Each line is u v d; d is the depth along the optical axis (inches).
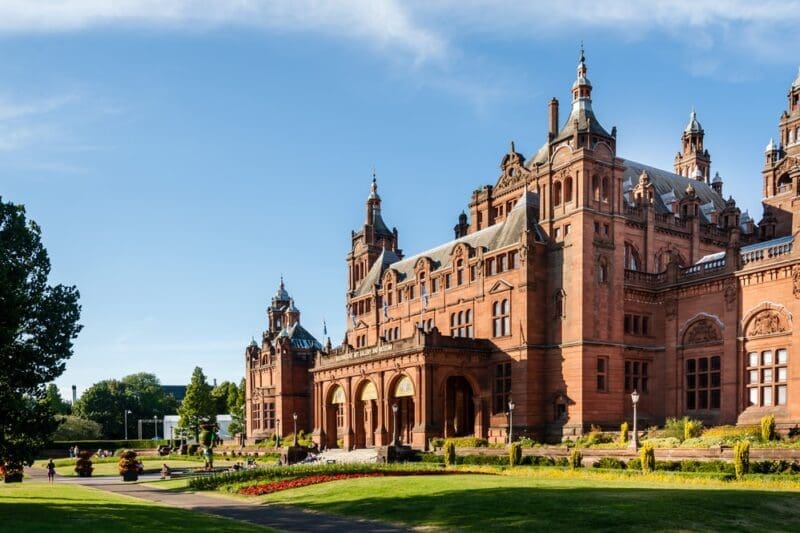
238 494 1611.7
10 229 1323.8
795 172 2178.9
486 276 2800.2
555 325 2549.2
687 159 3878.0
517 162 3142.2
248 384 4958.2
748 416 2240.4
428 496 1197.7
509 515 995.3
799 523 933.8
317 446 3262.8
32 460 1315.2
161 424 6919.3
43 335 1360.7
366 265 3919.8
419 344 2620.6
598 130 2586.1
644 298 2632.9
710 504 997.2
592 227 2502.5
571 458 1803.6
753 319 2285.9
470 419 2819.9
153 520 1026.7
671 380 2551.7
